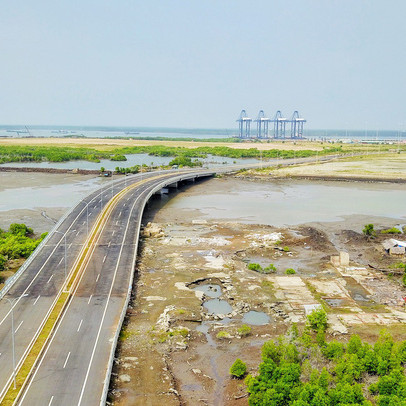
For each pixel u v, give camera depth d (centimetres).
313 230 15912
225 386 6894
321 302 9800
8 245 12488
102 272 10900
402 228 16738
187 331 8444
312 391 6022
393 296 10256
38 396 6209
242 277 11244
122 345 7812
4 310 8681
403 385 6122
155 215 18300
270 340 7838
